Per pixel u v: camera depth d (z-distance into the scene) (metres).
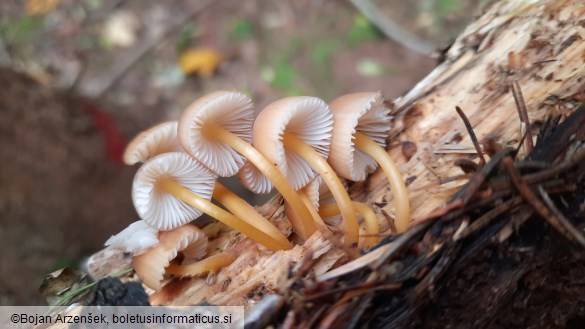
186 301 0.23
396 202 0.22
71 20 0.69
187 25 0.68
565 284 0.22
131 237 0.22
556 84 0.23
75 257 0.40
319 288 0.20
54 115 0.45
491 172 0.21
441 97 0.24
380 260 0.21
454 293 0.21
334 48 0.64
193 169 0.23
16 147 0.41
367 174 0.24
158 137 0.23
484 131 0.23
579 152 0.21
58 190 0.41
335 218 0.24
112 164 0.46
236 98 0.22
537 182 0.20
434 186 0.23
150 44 0.67
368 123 0.24
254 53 0.65
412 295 0.20
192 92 0.64
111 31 0.68
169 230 0.23
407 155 0.24
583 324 0.23
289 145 0.23
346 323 0.20
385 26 0.65
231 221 0.23
